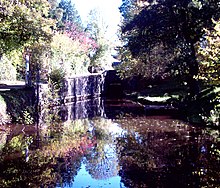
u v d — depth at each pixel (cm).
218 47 863
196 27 1363
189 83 1423
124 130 1080
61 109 1577
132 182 604
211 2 1320
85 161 739
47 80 1612
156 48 1764
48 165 708
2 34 1207
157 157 754
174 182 593
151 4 1523
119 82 2417
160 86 2017
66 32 2666
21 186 586
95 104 1808
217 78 858
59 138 965
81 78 2006
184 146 835
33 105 1291
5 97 1167
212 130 1011
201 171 643
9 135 993
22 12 1159
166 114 1355
